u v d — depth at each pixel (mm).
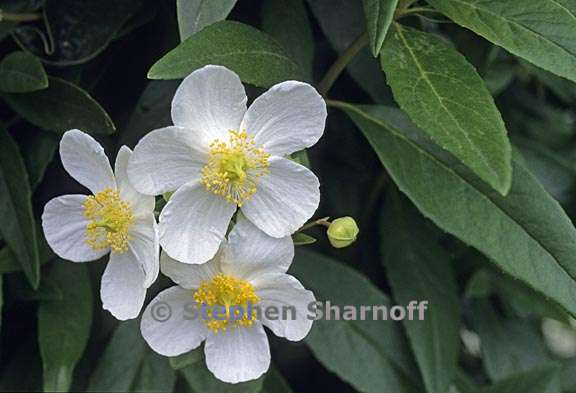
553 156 583
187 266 460
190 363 473
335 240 461
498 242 471
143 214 456
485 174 431
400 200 544
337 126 555
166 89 513
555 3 460
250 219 454
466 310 604
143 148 444
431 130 444
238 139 448
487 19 461
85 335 516
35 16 505
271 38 469
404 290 533
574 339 765
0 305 501
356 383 523
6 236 498
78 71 510
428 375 520
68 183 528
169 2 521
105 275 468
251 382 493
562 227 467
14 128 521
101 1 504
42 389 541
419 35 469
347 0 516
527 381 537
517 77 611
